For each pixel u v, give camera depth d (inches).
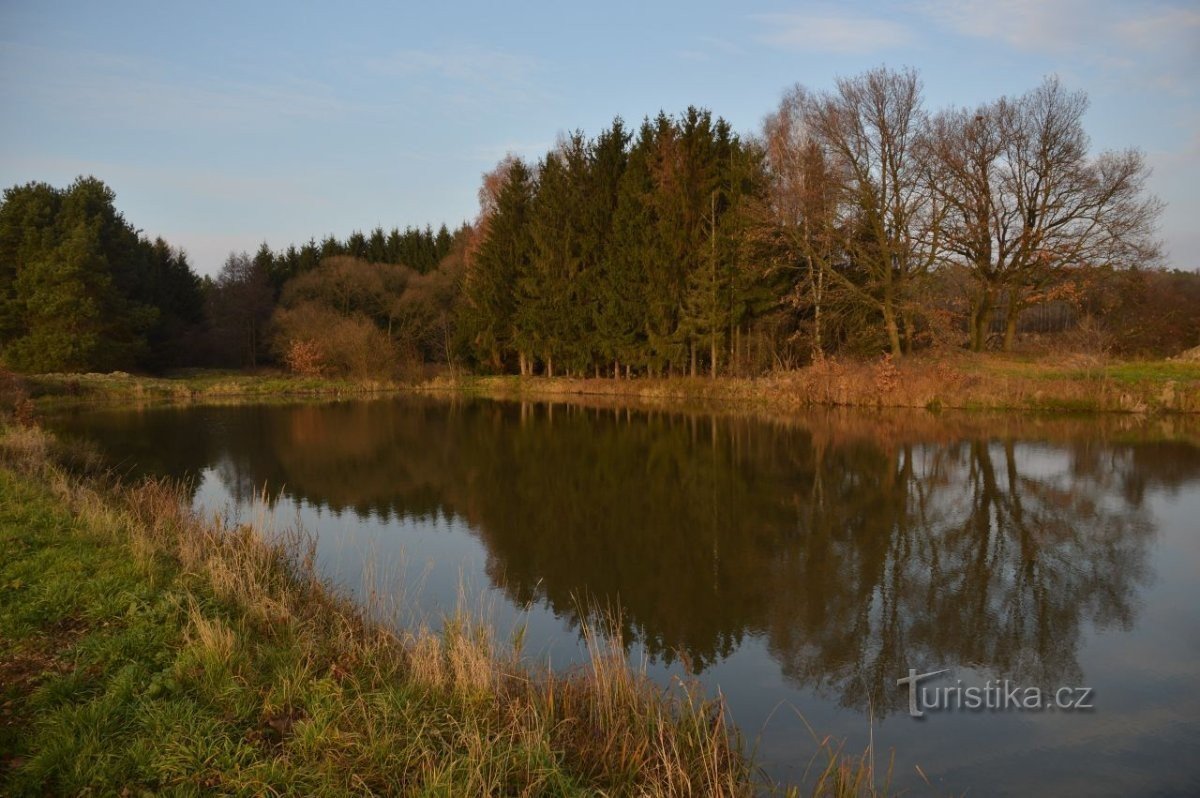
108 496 444.8
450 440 863.7
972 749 216.4
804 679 263.7
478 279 1683.1
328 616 271.7
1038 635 298.8
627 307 1374.3
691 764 184.2
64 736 162.9
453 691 202.5
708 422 976.9
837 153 1115.9
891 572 379.6
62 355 1503.4
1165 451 668.1
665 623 317.4
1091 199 1079.6
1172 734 223.1
